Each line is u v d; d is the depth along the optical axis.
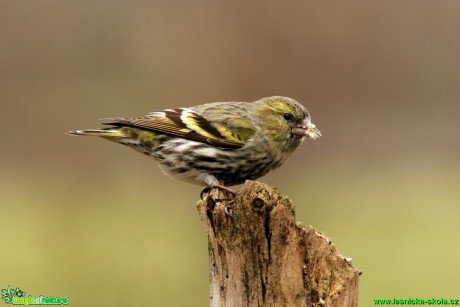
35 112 20.30
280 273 6.66
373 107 21.84
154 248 14.75
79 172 18.62
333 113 21.53
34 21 21.31
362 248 14.77
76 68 21.08
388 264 14.09
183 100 20.95
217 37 21.56
